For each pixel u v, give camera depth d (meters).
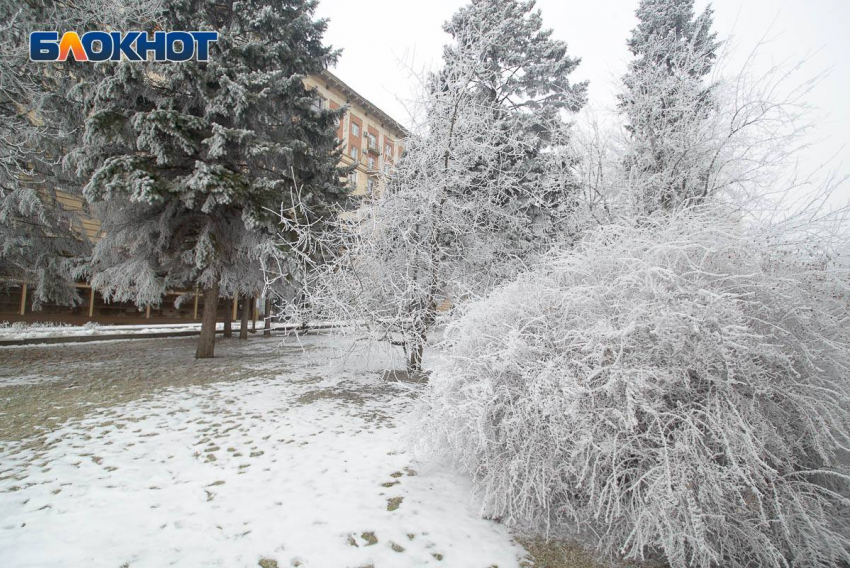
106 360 10.06
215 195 8.77
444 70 7.60
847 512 2.76
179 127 8.67
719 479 2.33
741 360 2.51
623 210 6.64
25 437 4.50
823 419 2.57
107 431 4.73
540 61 10.48
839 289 3.11
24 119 10.84
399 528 2.81
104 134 8.27
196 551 2.50
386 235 7.54
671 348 2.67
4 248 12.23
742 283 2.83
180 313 24.70
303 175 11.36
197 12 9.44
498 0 9.84
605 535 2.62
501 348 3.03
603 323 2.77
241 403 6.15
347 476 3.62
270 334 18.30
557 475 2.79
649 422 2.62
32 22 8.42
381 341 7.91
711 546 2.39
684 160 6.57
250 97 9.20
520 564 2.50
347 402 6.39
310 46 12.10
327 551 2.53
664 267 2.92
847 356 2.71
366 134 35.16
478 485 3.13
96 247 10.23
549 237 8.05
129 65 8.28
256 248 9.41
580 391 2.60
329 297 7.38
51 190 13.02
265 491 3.30
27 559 2.36
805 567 2.46
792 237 3.37
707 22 9.05
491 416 2.98
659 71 6.99
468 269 7.98
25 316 18.53
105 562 2.36
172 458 3.97
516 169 8.41
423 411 3.46
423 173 7.41
